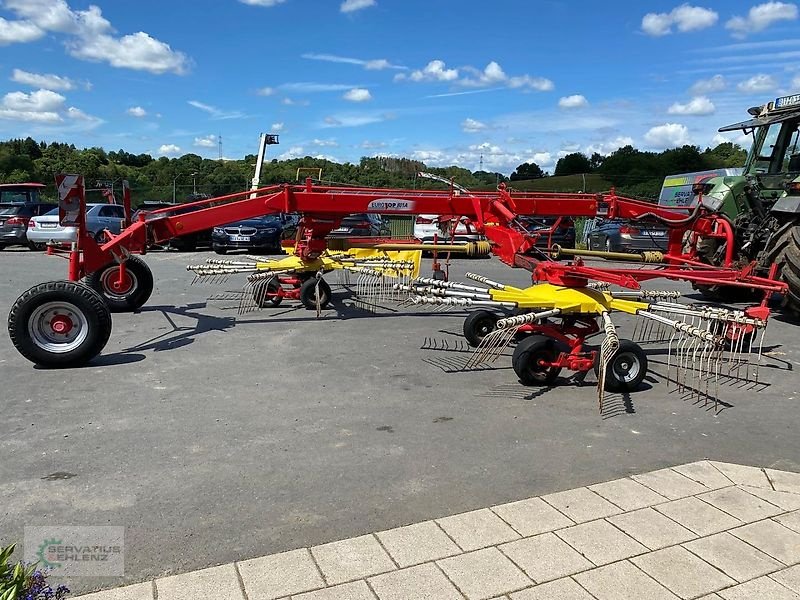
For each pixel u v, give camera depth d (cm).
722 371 634
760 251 952
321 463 397
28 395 523
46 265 1509
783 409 520
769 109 1023
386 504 345
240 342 727
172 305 968
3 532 312
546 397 539
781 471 394
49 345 600
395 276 951
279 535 313
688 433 462
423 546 303
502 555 296
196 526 320
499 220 764
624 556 296
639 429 468
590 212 824
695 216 834
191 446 421
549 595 267
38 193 2225
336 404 512
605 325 530
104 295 895
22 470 381
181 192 3180
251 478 375
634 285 544
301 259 938
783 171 990
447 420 479
